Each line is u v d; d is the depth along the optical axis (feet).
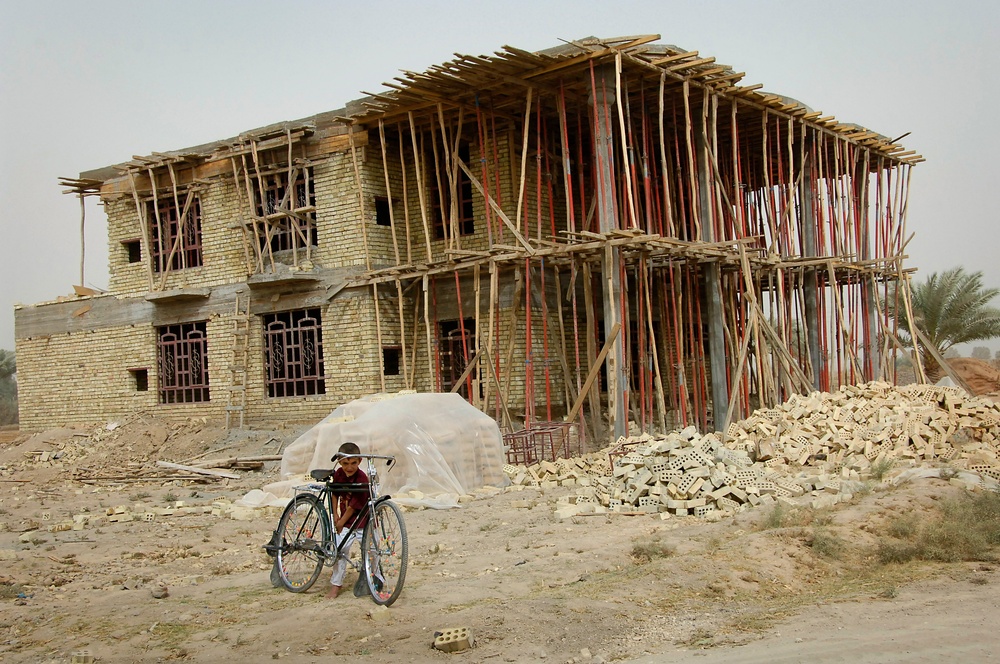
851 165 96.94
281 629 26.09
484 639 24.93
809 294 89.10
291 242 83.15
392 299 78.69
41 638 26.86
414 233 80.12
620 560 33.94
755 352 72.59
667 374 77.46
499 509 47.32
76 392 97.30
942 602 27.66
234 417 85.35
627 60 63.41
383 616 26.48
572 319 78.33
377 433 52.24
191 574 35.40
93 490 66.85
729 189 88.99
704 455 44.88
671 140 84.64
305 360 82.17
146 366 92.17
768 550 33.14
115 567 37.09
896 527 35.70
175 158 86.63
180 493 62.69
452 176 72.59
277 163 82.58
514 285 72.79
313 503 30.83
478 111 68.95
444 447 53.98
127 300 93.61
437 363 75.61
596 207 79.20
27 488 71.46
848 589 30.04
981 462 51.72
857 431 56.59
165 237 91.35
